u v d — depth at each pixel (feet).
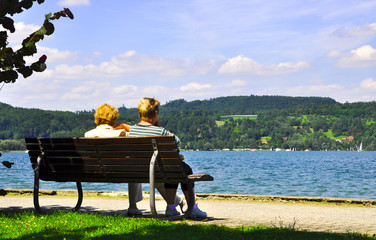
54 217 16.58
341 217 19.51
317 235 13.56
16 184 90.89
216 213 20.61
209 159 434.71
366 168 232.73
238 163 315.17
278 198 25.98
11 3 15.53
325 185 108.37
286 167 243.81
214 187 95.76
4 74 16.39
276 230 14.26
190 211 17.88
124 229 14.34
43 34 16.61
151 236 13.17
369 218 19.25
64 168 18.71
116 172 17.66
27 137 18.76
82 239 13.00
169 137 15.78
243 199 26.61
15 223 15.46
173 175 16.67
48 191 29.22
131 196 19.24
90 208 22.33
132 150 16.75
